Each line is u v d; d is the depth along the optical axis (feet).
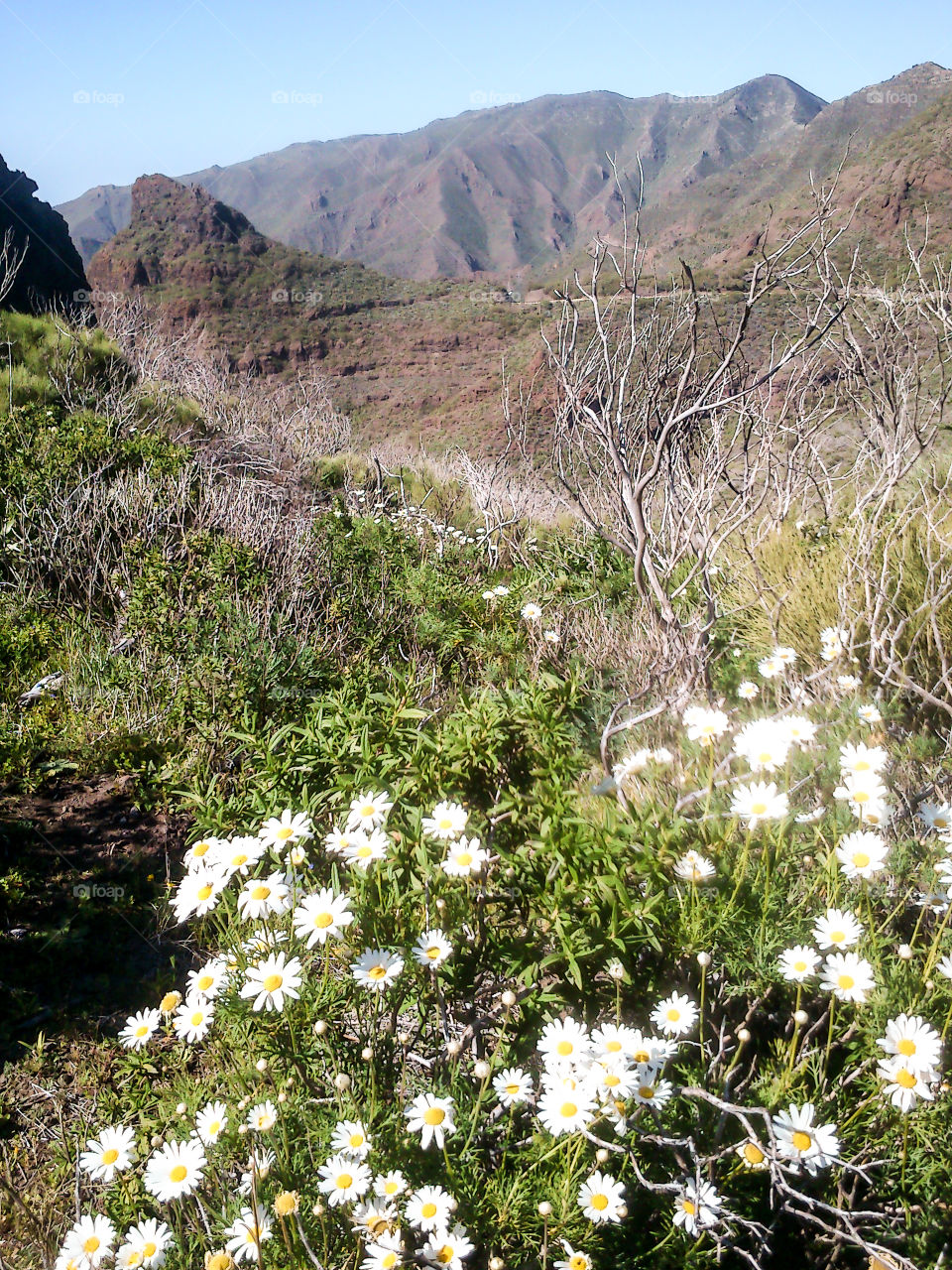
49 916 11.03
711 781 8.66
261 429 37.11
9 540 19.90
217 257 340.18
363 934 7.94
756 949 7.38
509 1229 6.28
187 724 14.78
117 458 24.27
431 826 8.09
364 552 22.04
